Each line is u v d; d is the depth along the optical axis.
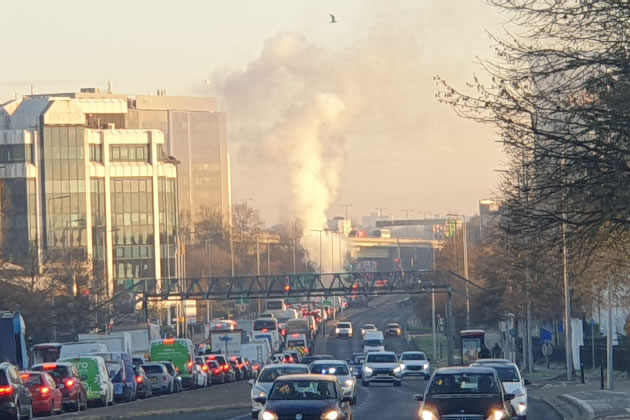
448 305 137.12
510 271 91.44
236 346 132.88
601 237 32.09
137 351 105.56
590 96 30.98
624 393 67.56
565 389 77.06
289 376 38.22
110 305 134.50
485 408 34.12
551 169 31.31
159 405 67.12
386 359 92.69
